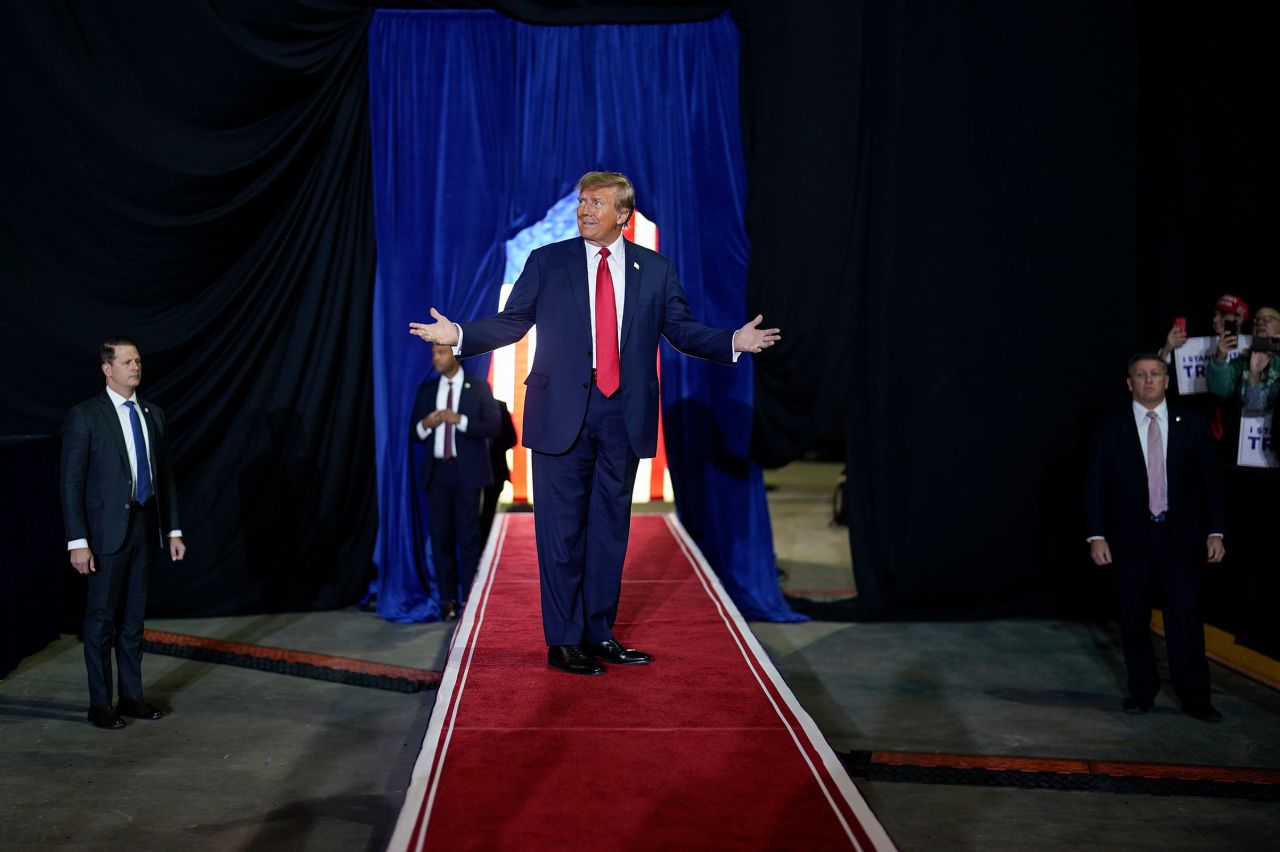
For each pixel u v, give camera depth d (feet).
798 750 9.82
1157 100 21.42
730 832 8.31
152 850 11.70
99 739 15.10
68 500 14.97
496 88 21.72
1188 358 19.85
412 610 22.04
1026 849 12.07
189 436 21.47
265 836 12.11
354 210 21.94
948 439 21.86
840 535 32.81
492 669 11.97
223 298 21.26
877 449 22.00
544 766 9.46
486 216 21.75
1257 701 17.21
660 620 14.11
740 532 22.27
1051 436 21.91
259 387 21.79
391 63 21.65
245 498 21.84
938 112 21.50
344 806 12.98
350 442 22.22
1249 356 18.26
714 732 10.21
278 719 16.08
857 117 21.15
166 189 20.47
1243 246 19.40
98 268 20.65
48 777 13.71
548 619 11.98
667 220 21.62
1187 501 16.28
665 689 11.34
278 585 22.24
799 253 21.21
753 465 22.26
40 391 20.58
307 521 22.26
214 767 14.15
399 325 21.81
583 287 11.36
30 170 20.26
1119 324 21.80
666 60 21.75
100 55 20.27
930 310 21.76
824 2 20.92
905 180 21.59
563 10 21.52
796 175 21.09
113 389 15.51
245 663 18.85
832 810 8.67
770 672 11.87
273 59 20.57
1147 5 21.29
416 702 17.02
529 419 11.52
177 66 20.40
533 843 8.11
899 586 22.07
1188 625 16.35
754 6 21.06
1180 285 21.35
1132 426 16.48
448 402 21.54
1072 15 21.43
